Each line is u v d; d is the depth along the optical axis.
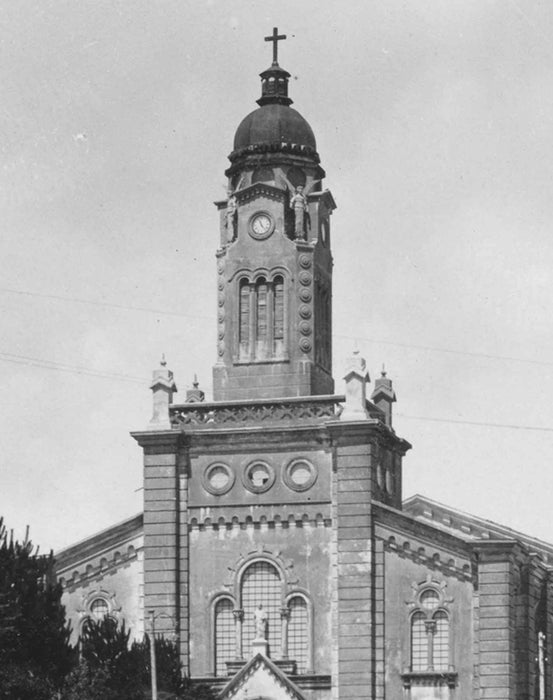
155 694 87.50
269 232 99.00
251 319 98.56
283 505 94.94
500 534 107.06
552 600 103.31
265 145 100.00
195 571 95.44
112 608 96.00
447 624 92.56
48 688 86.56
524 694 94.81
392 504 98.94
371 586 93.31
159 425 96.50
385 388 103.25
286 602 94.06
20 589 88.00
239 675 92.06
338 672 92.94
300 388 97.38
